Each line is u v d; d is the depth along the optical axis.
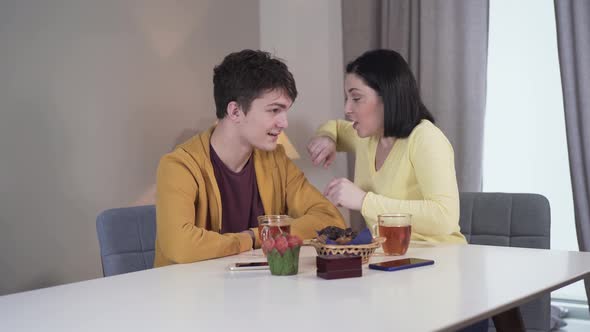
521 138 3.12
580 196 2.70
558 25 2.71
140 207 2.01
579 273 1.29
